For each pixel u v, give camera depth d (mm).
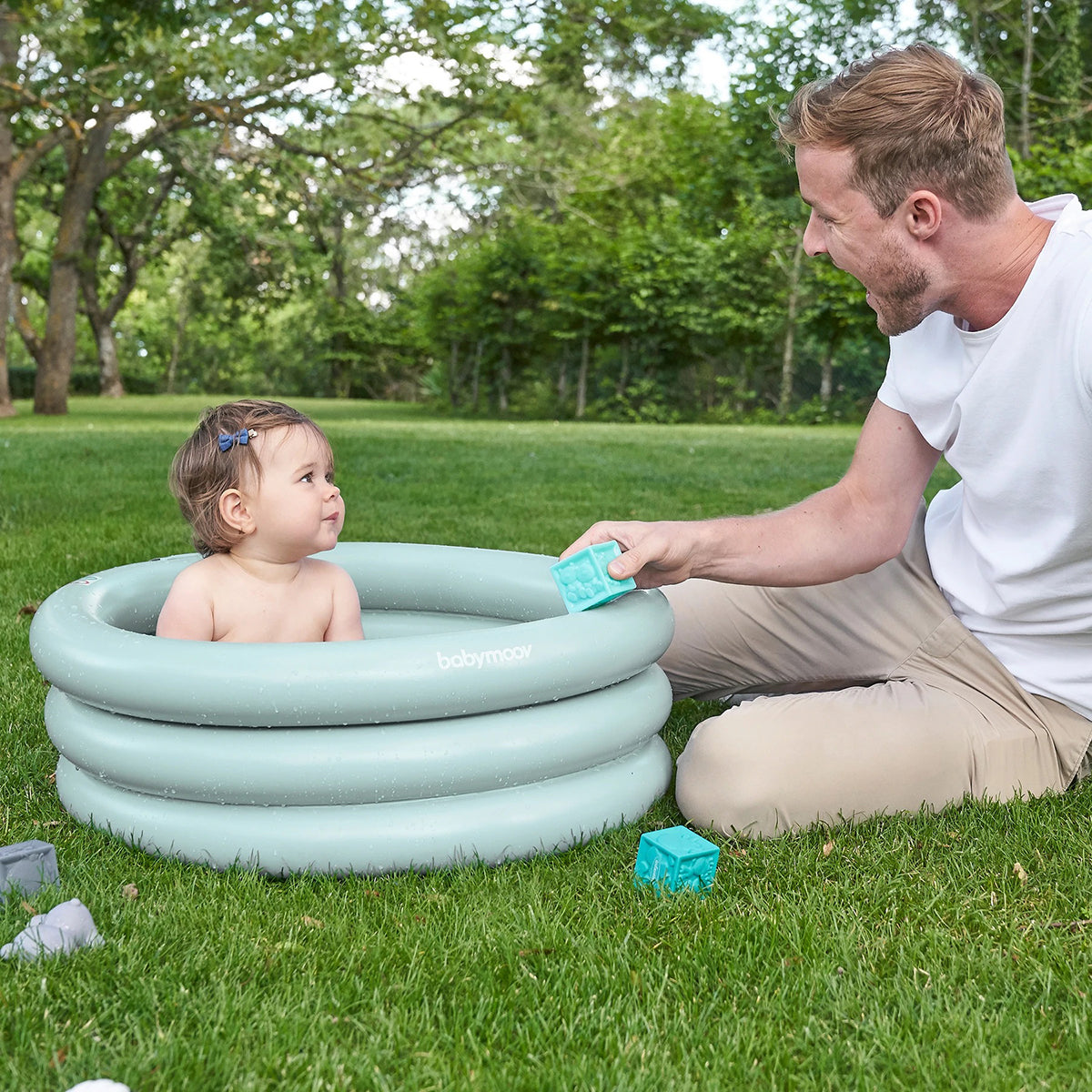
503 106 15203
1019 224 1708
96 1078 1155
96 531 4781
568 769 1771
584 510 5891
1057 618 1911
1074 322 1660
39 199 21875
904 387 1972
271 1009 1299
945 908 1583
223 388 40906
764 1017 1318
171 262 37750
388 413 23984
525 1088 1180
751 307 20734
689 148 23156
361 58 13867
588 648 1756
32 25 11523
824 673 2223
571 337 22156
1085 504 1755
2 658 2795
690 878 1644
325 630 2203
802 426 19984
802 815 1840
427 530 4992
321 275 26766
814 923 1519
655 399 22078
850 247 1747
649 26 19188
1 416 17000
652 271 21562
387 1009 1323
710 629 2258
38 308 40094
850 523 2047
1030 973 1415
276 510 2012
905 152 1628
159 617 2072
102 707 1722
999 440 1828
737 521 2020
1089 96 17828
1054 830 1818
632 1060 1236
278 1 12773
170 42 11844
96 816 1782
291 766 1622
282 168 18109
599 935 1494
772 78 20750
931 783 1892
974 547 2002
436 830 1676
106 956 1393
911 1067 1228
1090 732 1970
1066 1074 1223
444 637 1691
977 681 2016
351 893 1622
